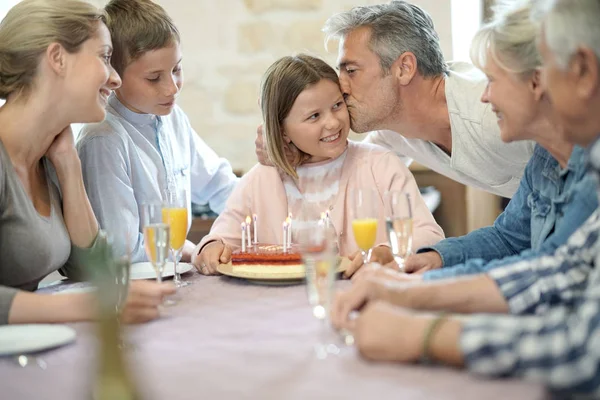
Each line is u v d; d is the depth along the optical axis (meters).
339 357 1.19
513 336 1.06
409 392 1.01
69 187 2.00
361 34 2.32
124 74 2.35
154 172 2.47
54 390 1.07
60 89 1.88
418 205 2.27
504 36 1.56
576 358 1.03
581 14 1.17
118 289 1.37
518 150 2.28
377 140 2.71
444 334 1.11
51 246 1.85
